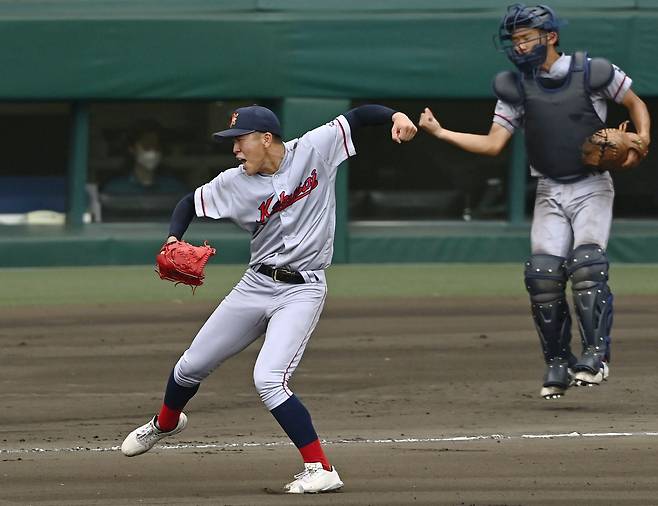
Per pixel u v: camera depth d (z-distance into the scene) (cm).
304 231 2373
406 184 6438
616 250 6359
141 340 4278
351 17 6119
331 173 2397
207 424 3095
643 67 6231
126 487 2420
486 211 6469
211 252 2441
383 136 6412
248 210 2373
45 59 6028
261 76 6103
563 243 3052
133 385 3562
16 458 2700
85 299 5203
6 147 6241
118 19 6044
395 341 4262
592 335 2970
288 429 2347
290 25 6094
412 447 2789
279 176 2356
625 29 6206
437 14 6156
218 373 3772
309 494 2336
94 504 2270
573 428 2998
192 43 6075
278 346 2352
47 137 6262
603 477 2483
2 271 6056
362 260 6303
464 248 6347
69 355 4012
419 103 6375
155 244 6209
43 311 4900
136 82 6081
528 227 6406
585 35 6194
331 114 6153
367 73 6147
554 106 2969
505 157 6444
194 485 2433
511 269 6178
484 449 2762
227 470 2572
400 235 6316
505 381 3616
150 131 6300
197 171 6359
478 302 5147
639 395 3419
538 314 3061
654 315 4794
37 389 3512
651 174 6494
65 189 6300
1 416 3170
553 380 3058
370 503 2262
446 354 4034
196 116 6331
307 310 2377
